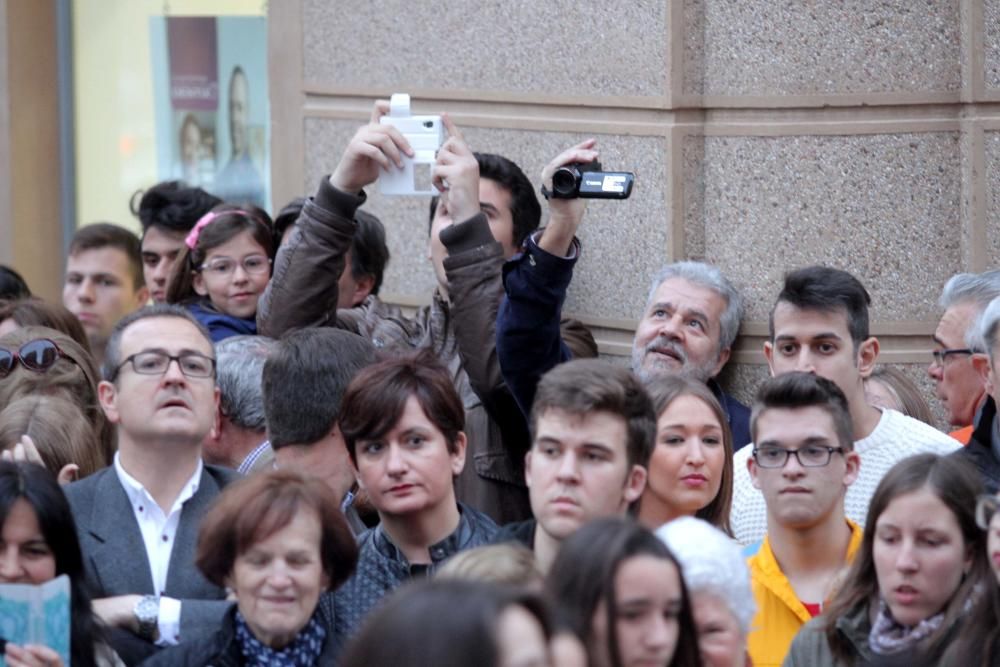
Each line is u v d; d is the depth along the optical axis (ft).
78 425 31.68
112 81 56.65
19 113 56.13
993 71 37.52
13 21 55.88
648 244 39.24
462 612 15.30
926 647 24.70
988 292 34.94
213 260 40.52
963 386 35.19
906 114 37.96
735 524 32.53
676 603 21.24
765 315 38.24
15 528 25.57
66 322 38.60
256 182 54.29
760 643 28.48
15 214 56.18
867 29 37.86
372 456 27.86
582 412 25.49
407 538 28.04
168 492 29.09
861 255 38.09
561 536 25.40
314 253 35.01
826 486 28.32
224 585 25.90
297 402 29.53
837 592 26.32
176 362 29.07
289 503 25.39
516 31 41.93
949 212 38.06
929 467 25.43
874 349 33.86
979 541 25.05
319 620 26.32
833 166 38.06
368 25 45.47
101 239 48.26
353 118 45.93
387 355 29.50
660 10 38.58
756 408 28.94
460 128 43.39
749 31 38.34
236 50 54.65
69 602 25.30
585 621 20.88
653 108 38.91
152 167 56.18
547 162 41.32
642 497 29.55
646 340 36.50
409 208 44.80
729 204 38.68
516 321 31.71
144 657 27.02
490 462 34.19
